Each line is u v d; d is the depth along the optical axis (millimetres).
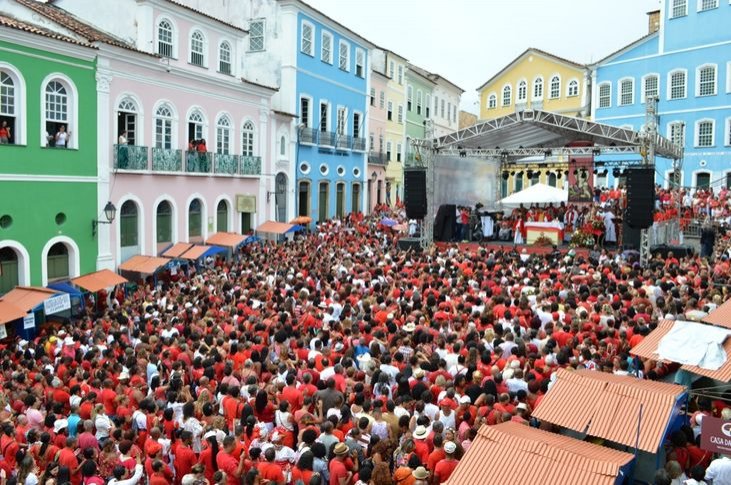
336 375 10648
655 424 7531
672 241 29203
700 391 8867
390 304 14977
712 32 41344
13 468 9383
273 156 33938
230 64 30375
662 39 43719
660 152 27109
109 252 24062
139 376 11703
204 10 35281
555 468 6676
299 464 8016
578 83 53906
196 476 8195
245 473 8156
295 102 35969
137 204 25359
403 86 52500
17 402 11141
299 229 32656
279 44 35750
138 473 8562
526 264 20172
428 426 8648
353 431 8609
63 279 22609
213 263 26750
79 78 22453
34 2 26000
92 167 23203
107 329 16234
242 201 31016
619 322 12812
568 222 29875
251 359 11922
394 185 51625
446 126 63000
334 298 16172
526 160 38688
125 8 25875
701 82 42062
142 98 25281
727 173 41062
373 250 26094
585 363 10492
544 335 12117
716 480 7164
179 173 27047
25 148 20750
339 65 40656
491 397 9156
